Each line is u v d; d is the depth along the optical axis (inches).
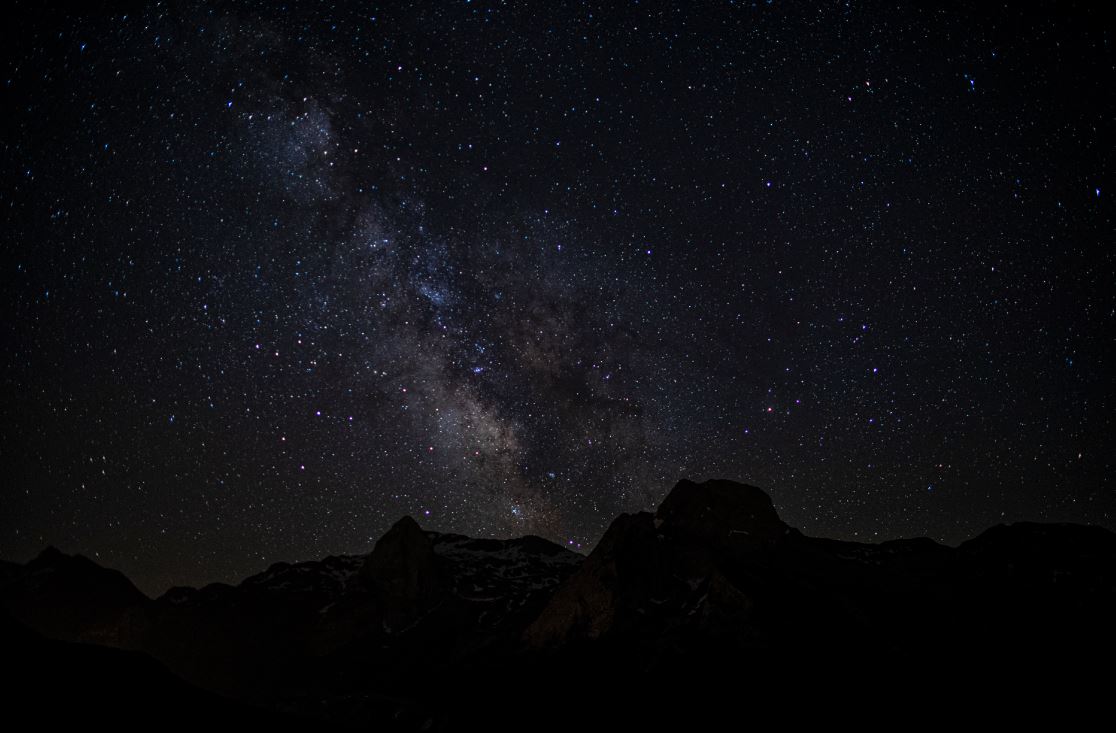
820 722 1007.6
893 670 1131.9
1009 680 1111.6
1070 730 984.3
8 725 457.4
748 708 1044.5
